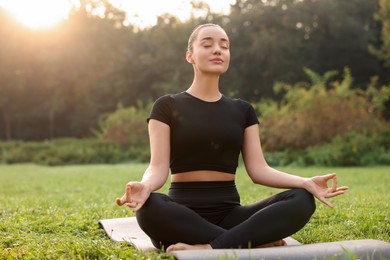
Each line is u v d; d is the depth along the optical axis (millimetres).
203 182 3598
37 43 41594
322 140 18516
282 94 34844
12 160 26391
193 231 3254
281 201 3348
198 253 2916
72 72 41594
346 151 17141
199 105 3699
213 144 3602
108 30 42219
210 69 3688
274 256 2918
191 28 37594
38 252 3508
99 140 25938
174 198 3594
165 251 3400
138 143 25000
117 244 3701
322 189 3408
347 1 37062
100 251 3434
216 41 3723
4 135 44719
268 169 3719
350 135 18000
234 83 35312
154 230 3287
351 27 35312
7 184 11945
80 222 4762
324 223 4797
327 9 35312
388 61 30547
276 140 18859
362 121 18641
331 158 17156
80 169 18641
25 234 4238
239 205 3672
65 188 10422
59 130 43969
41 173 16625
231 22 36688
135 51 40281
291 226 3303
